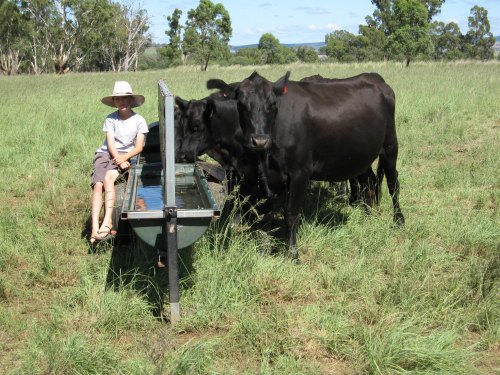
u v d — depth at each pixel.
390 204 7.27
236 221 6.06
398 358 3.98
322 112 5.92
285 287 5.05
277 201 7.07
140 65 85.25
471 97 15.86
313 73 28.27
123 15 70.69
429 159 9.95
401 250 5.84
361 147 6.38
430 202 7.67
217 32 70.81
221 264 5.18
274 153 5.66
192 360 3.87
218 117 5.93
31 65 68.19
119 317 4.49
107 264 5.47
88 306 4.71
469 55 78.12
